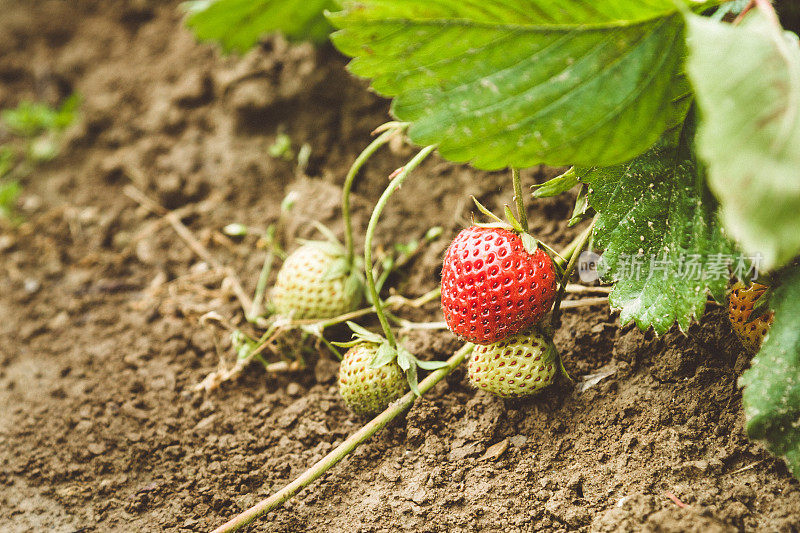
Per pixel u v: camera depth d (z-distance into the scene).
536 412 0.57
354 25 0.52
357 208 0.64
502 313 0.55
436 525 0.55
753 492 0.54
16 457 0.59
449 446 0.57
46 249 0.69
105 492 0.58
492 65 0.52
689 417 0.56
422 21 0.52
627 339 0.57
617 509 0.54
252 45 0.66
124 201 0.70
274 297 0.61
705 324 0.56
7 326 0.65
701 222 0.54
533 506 0.55
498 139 0.53
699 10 0.53
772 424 0.53
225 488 0.57
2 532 0.57
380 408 0.57
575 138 0.53
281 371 0.61
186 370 0.62
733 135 0.49
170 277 0.66
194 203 0.68
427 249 0.63
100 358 0.63
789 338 0.53
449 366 0.57
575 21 0.52
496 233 0.55
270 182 0.68
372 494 0.56
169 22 0.80
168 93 0.72
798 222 0.49
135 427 0.60
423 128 0.53
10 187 0.70
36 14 0.88
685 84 0.53
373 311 0.61
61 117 0.73
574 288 0.59
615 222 0.55
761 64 0.50
